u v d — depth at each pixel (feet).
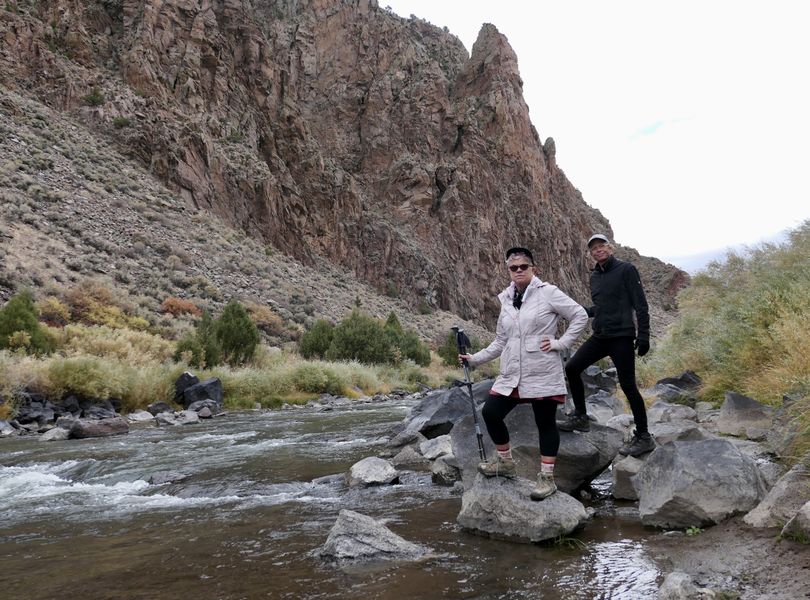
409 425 31.27
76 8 176.35
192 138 168.25
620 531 13.66
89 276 98.78
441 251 250.98
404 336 131.75
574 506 13.94
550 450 14.21
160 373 63.36
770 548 10.94
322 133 278.46
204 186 164.96
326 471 24.58
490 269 265.34
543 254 302.86
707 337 39.52
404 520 15.89
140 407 57.88
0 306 75.41
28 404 49.83
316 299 154.20
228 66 204.85
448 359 138.10
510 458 14.83
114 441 37.45
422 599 10.21
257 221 179.73
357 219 231.91
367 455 28.58
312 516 17.04
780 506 12.30
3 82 148.15
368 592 10.68
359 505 18.12
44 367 52.95
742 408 22.74
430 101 288.71
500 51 331.77
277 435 38.14
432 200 261.85
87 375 53.72
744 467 13.61
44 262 94.32
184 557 13.46
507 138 310.45
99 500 21.38
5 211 104.58
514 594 10.22
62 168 132.36
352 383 85.66
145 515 18.44
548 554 12.36
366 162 271.49
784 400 20.61
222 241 149.89
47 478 26.43
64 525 17.53
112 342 69.26
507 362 14.28
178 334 92.43
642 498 14.40
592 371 43.65
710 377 33.45
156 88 172.45
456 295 245.86
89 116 156.15
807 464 13.44
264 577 11.80
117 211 131.23
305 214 203.82
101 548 14.66
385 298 211.20
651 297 390.21
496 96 316.40
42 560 13.82
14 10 161.17
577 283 332.39
